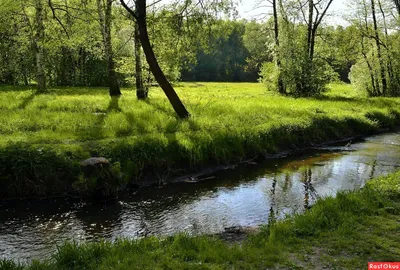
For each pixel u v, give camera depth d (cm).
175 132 1383
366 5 3384
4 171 1009
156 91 3027
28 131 1312
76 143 1188
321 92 3297
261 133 1524
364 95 3525
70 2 1950
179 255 584
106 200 1003
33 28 2600
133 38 2186
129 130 1373
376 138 1881
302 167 1329
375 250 584
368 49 3525
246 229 771
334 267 536
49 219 878
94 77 4491
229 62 8269
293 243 619
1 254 697
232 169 1297
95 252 603
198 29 1507
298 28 3228
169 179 1170
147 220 870
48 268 545
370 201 790
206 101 2286
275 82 3300
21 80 4391
